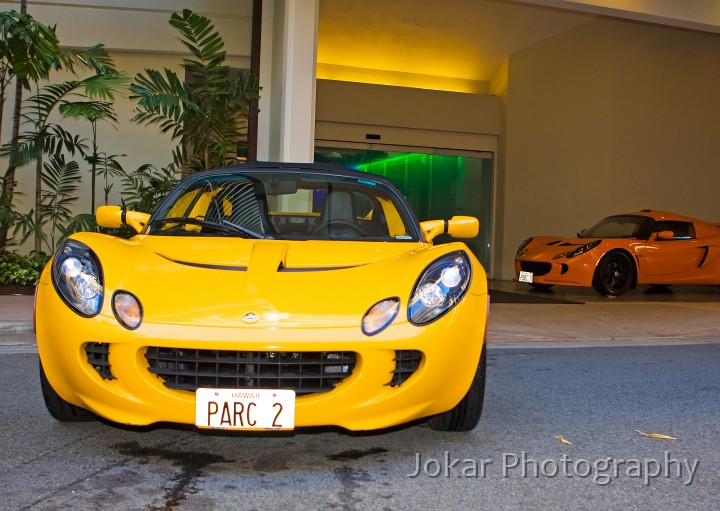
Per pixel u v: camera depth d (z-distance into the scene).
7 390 3.97
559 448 3.10
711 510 2.42
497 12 13.19
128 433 3.15
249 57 10.36
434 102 14.71
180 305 2.60
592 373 4.90
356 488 2.55
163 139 10.14
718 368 5.19
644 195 14.38
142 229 3.77
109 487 2.50
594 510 2.40
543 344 6.26
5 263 8.41
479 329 2.83
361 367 2.55
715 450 3.13
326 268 2.91
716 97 15.26
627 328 7.11
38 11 9.81
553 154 14.38
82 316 2.62
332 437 3.17
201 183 3.92
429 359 2.63
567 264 10.11
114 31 9.94
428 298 2.71
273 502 2.39
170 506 2.33
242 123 10.29
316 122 13.99
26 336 5.79
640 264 10.34
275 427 2.50
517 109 14.80
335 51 14.08
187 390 2.57
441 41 14.02
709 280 10.83
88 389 2.62
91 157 8.97
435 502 2.43
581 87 14.06
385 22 13.24
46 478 2.58
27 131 9.63
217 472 2.68
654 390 4.38
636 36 14.08
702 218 15.21
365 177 4.02
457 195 15.15
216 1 10.17
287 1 8.26
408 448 3.04
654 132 14.47
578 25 13.95
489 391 4.25
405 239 3.52
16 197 9.79
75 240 2.97
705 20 9.00
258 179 3.93
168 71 8.31
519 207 14.81
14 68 7.88
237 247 3.16
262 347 2.48
